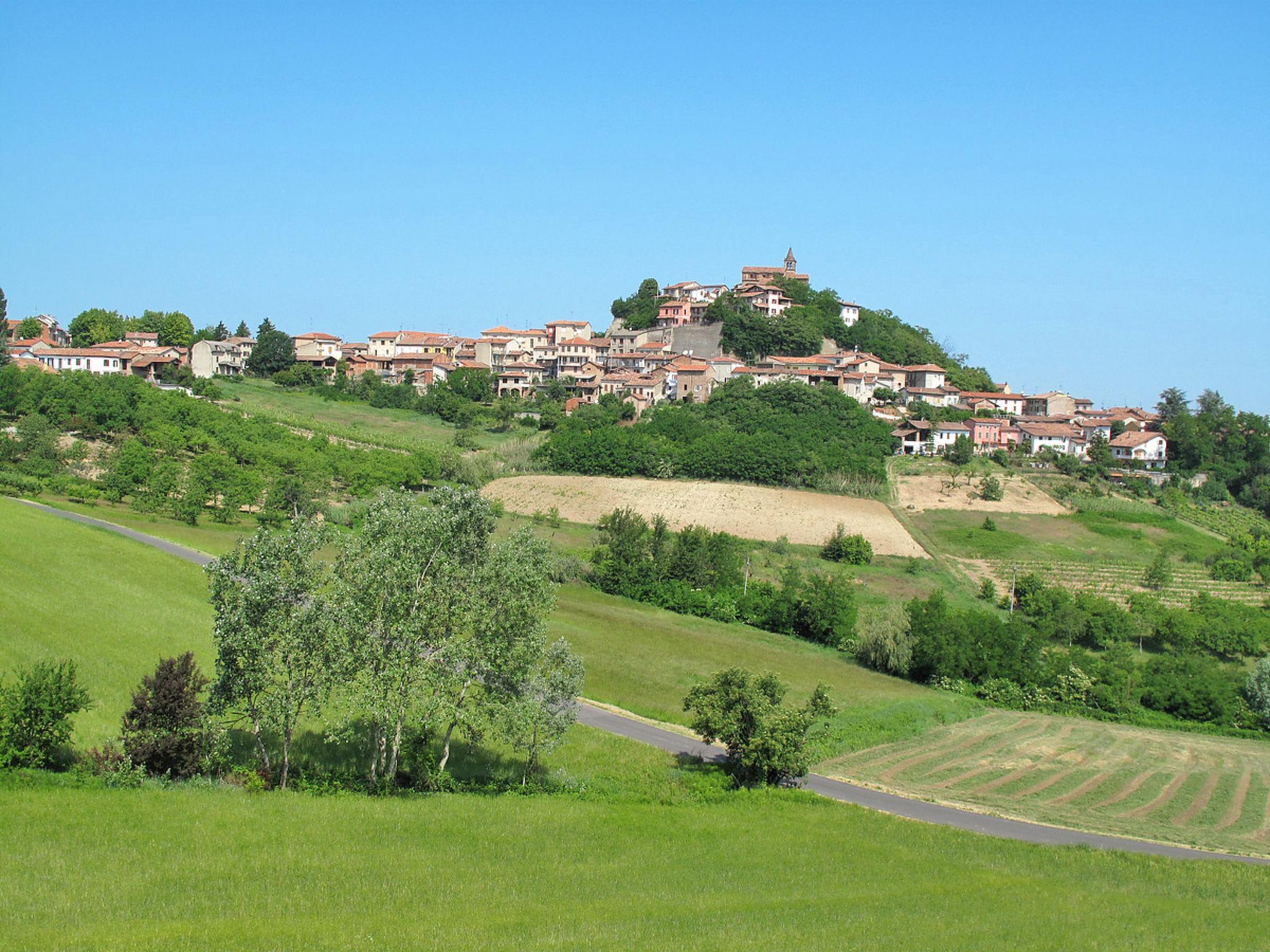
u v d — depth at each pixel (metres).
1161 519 175.00
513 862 46.28
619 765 66.56
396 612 57.00
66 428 157.75
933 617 109.06
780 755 65.25
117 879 38.81
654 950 36.78
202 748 52.66
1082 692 105.81
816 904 44.47
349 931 36.16
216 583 53.31
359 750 60.38
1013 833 62.59
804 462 176.38
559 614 109.38
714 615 120.94
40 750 48.69
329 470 153.38
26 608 71.62
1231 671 116.19
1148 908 48.19
